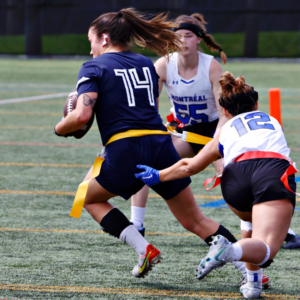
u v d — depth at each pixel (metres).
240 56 100.31
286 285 11.96
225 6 112.25
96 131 36.34
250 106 10.72
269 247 9.34
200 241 15.34
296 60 98.00
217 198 20.30
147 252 10.87
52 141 31.92
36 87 60.66
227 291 11.59
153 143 11.33
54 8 107.44
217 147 10.53
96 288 11.64
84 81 11.09
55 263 13.26
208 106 16.41
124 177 11.12
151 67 11.96
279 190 9.59
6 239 15.16
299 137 32.97
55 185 21.88
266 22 109.69
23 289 11.51
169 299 11.08
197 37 15.99
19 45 109.44
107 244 14.93
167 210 18.70
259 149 10.06
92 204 11.56
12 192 20.69
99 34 12.04
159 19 12.24
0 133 34.06
